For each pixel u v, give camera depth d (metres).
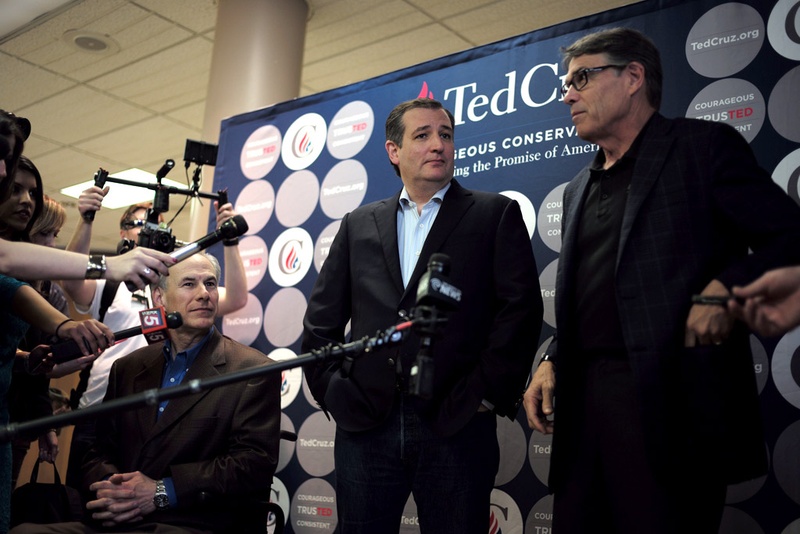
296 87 4.98
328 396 2.27
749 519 2.32
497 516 2.74
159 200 3.00
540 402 2.03
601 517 1.81
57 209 3.31
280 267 3.64
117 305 3.58
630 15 2.89
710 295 1.59
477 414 2.16
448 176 2.47
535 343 2.20
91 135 7.05
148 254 2.18
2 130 2.15
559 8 5.01
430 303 1.60
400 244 2.45
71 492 2.64
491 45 3.24
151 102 6.43
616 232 1.90
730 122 2.60
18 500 2.60
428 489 2.12
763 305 1.47
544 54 3.08
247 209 3.84
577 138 2.92
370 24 5.31
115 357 3.50
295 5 5.05
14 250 2.10
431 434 2.12
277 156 3.81
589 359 1.89
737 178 1.75
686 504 1.67
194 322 2.88
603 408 1.81
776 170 2.50
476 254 2.28
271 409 2.78
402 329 1.60
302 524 3.22
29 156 7.51
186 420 2.72
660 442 1.68
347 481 2.20
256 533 2.69
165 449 2.68
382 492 2.16
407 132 2.50
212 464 2.60
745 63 2.62
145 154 7.45
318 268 3.52
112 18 5.32
